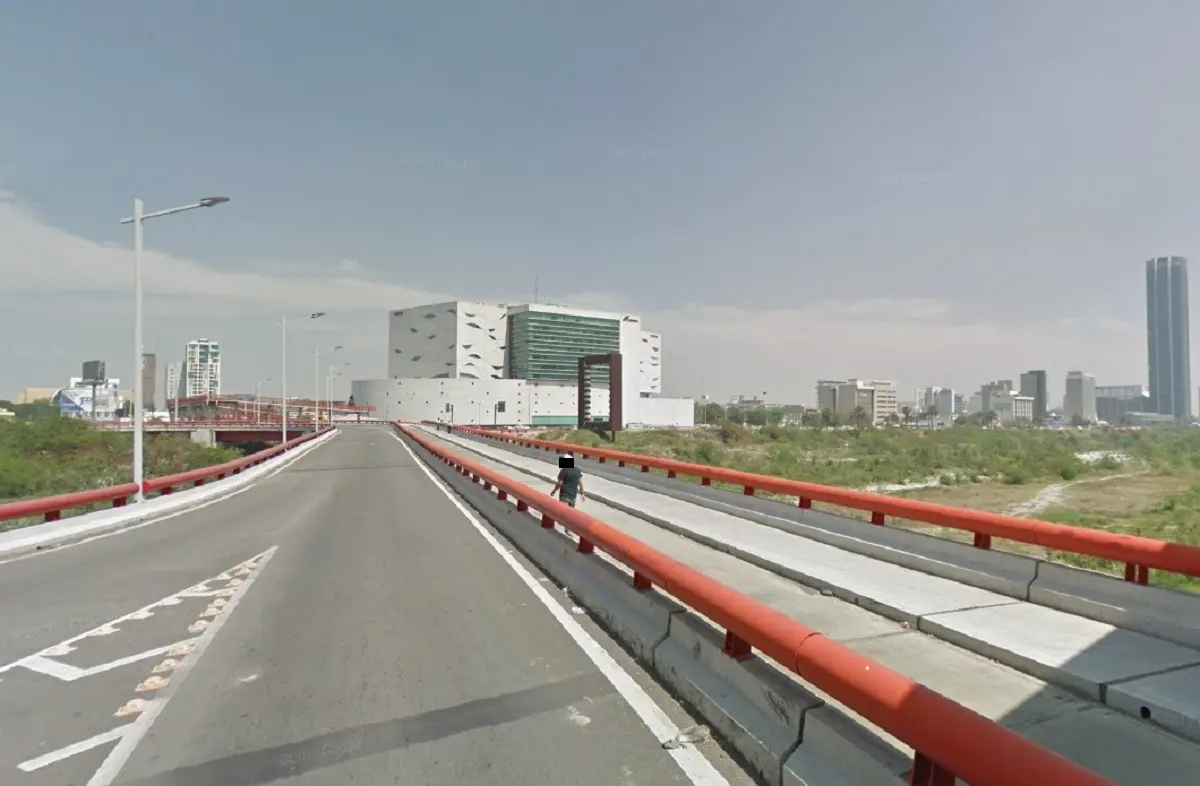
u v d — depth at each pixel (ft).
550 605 25.77
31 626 23.75
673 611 18.76
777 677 14.02
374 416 503.61
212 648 21.01
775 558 30.91
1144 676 15.43
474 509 56.75
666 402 572.51
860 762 10.94
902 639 19.86
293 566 33.71
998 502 87.45
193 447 206.69
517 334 565.12
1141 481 115.14
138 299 59.26
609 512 50.93
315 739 14.66
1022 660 17.08
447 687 17.54
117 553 38.99
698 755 13.82
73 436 180.14
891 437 293.84
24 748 14.44
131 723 15.61
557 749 14.08
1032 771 7.66
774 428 352.28
